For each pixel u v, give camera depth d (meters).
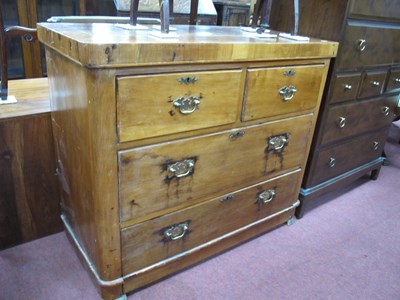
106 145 0.82
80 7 2.12
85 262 1.13
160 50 0.79
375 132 1.83
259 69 1.03
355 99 1.53
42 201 1.29
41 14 2.06
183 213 1.08
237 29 1.33
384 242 1.47
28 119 1.15
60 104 1.02
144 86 0.81
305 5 1.38
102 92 0.76
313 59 1.19
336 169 1.67
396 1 1.43
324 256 1.36
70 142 1.00
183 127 0.93
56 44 0.87
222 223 1.22
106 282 1.00
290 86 1.15
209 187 1.10
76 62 0.78
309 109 1.29
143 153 0.89
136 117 0.83
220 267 1.25
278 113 1.17
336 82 1.36
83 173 0.95
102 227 0.92
